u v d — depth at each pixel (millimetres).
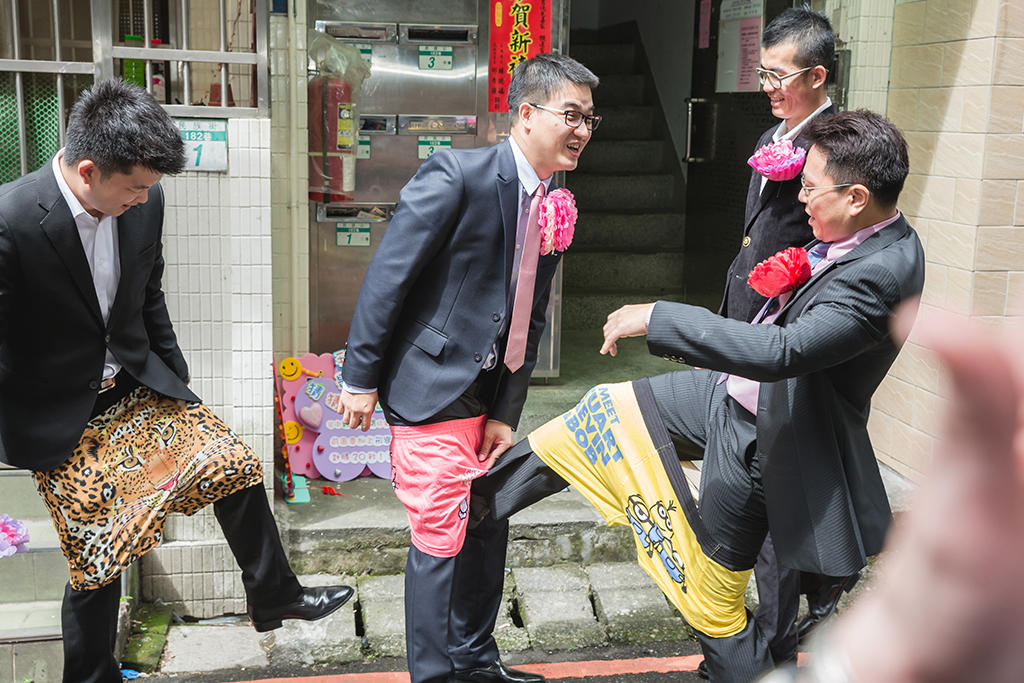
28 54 3096
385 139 4258
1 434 2371
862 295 2033
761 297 2865
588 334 5820
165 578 3283
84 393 2410
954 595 349
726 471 2342
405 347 2523
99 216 2328
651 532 2447
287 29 3945
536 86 2395
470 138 4332
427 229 2404
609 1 7699
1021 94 3572
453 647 2781
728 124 5191
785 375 2039
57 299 2303
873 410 4070
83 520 2430
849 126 2121
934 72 3791
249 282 3170
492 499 2648
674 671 3055
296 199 4070
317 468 3891
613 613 3330
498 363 2619
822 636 485
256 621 2701
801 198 2207
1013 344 328
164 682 2936
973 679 352
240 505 2559
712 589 2387
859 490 2225
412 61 4219
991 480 335
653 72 6824
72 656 2559
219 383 3225
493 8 4227
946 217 3791
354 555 3484
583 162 6621
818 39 2873
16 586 2879
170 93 3230
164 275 3137
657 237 6359
